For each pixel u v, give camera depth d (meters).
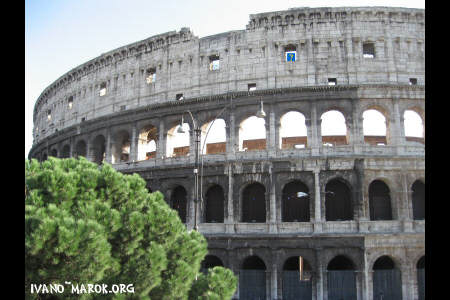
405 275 56.41
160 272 26.14
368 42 64.19
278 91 62.72
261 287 58.53
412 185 61.81
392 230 57.47
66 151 87.06
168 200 66.75
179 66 71.12
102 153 82.19
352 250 56.84
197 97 66.50
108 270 23.86
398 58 63.66
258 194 63.47
